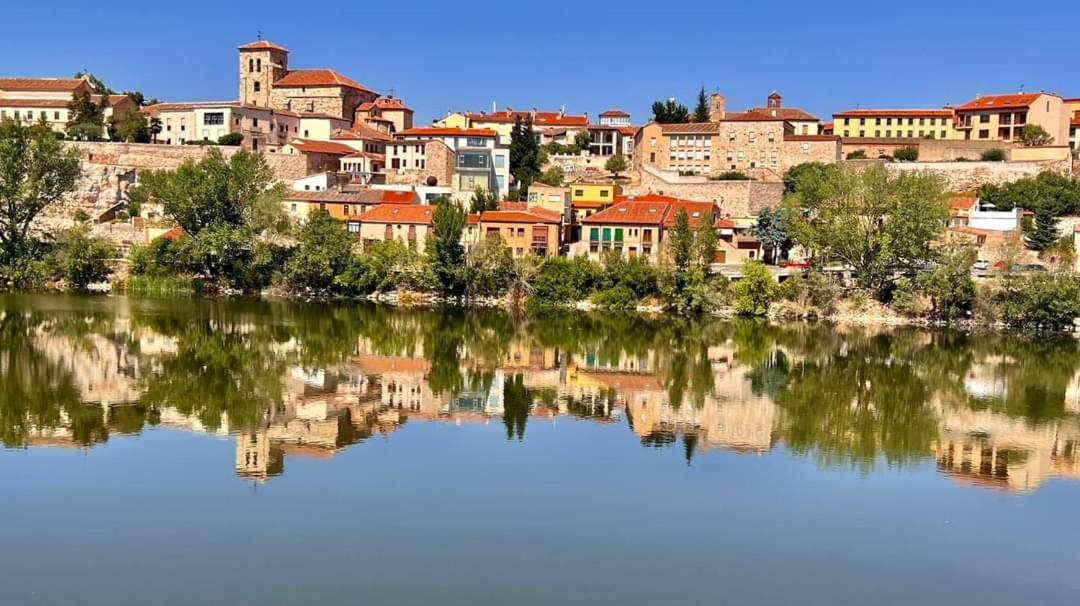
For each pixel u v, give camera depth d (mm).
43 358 83875
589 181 175500
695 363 92438
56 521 44906
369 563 41094
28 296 129875
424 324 115375
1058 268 128125
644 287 135750
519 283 138875
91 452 55750
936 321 126000
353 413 67125
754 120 189375
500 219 149125
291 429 62062
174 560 40969
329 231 142250
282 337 100812
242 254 143750
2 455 54812
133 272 143625
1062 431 66938
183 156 180500
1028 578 41562
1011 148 182875
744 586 40000
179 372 79688
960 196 167500
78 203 170250
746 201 168125
